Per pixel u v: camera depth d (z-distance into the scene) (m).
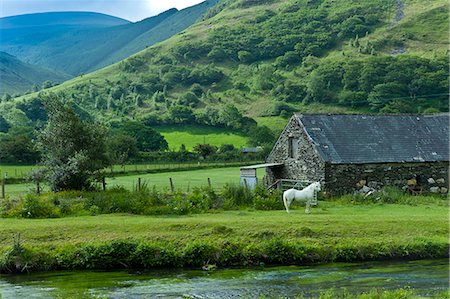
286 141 50.28
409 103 174.88
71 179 41.91
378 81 194.12
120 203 36.53
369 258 28.09
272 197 38.88
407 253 28.27
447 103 173.00
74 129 43.62
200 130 173.50
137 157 99.06
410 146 48.44
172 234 29.25
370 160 45.94
